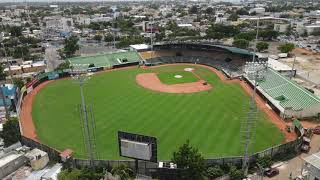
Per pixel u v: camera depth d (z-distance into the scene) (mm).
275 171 52625
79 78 59219
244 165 51938
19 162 56094
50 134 69312
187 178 48375
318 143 63438
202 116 77062
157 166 51531
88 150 59719
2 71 119562
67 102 90500
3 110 83812
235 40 167625
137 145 49594
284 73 112500
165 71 125625
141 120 75188
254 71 58969
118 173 49875
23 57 159000
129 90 100625
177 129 69688
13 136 63219
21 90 96688
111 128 70875
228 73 117250
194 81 110562
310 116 76938
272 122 73875
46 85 109625
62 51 164875
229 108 82500
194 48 144500
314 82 108250
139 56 142500
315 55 153750
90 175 49375
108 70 128875
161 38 196250
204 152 59156
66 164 54875
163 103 87312
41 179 51625
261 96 92812
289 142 58531
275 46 180500
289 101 81750
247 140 56219
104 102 89062
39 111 84188
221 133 67312
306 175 49938
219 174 50469
